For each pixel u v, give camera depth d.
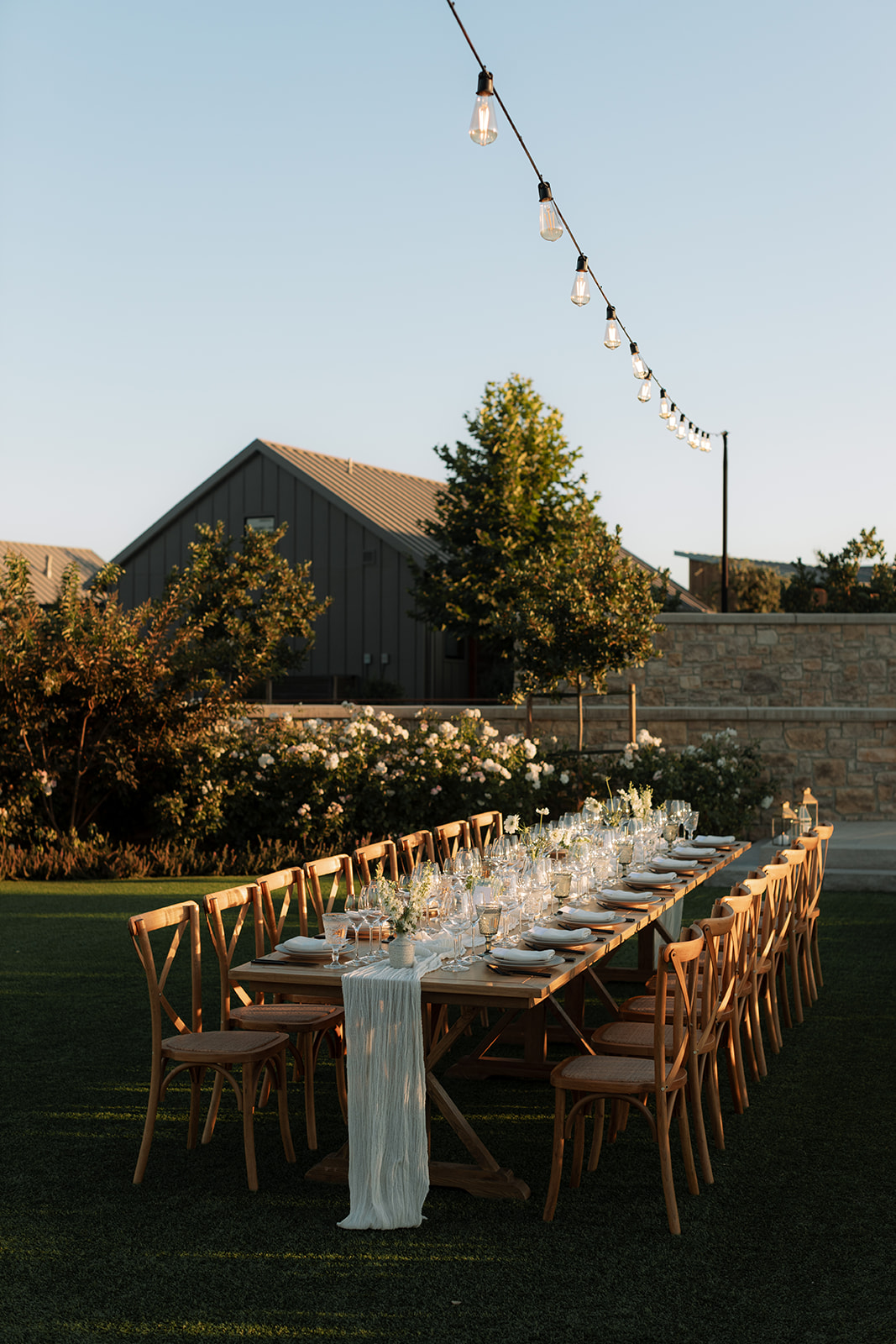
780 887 6.27
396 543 23.25
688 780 12.90
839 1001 7.07
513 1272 3.75
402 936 4.42
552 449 21.02
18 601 12.11
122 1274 3.72
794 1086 5.55
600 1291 3.62
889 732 13.40
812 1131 4.97
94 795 12.77
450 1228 4.08
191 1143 4.80
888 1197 4.29
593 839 6.82
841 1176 4.48
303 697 24.08
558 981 4.27
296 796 12.48
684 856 7.25
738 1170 4.56
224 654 12.73
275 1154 4.76
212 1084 5.68
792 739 13.56
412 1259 3.84
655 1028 4.15
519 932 5.07
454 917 5.08
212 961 8.00
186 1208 4.22
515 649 14.51
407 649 23.38
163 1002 4.59
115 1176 4.50
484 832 10.95
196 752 12.38
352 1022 4.20
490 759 12.62
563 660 13.38
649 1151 4.84
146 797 12.84
